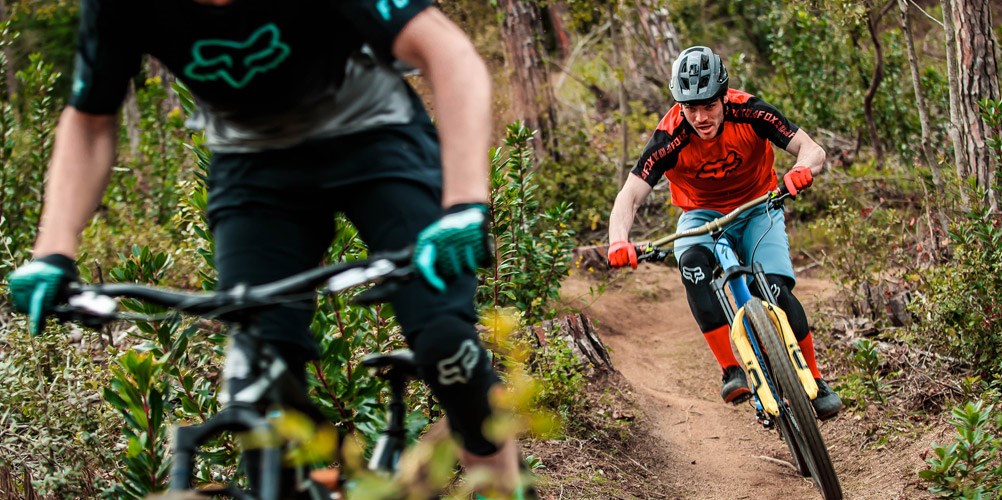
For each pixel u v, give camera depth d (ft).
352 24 7.45
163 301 6.96
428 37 7.30
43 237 7.85
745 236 17.58
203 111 8.36
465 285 8.04
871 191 35.14
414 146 8.12
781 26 41.57
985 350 19.35
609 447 18.21
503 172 20.65
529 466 14.69
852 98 39.88
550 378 18.13
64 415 14.07
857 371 20.65
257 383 7.20
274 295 6.84
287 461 7.31
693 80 16.49
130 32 7.86
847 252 24.95
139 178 39.60
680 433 20.49
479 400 7.89
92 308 7.20
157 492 10.30
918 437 17.63
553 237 22.25
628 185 17.49
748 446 19.75
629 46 50.72
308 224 8.24
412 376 8.78
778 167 39.55
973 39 23.26
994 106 21.42
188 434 7.16
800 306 16.40
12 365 14.90
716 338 16.70
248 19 7.36
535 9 42.98
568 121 48.26
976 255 19.72
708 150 17.24
